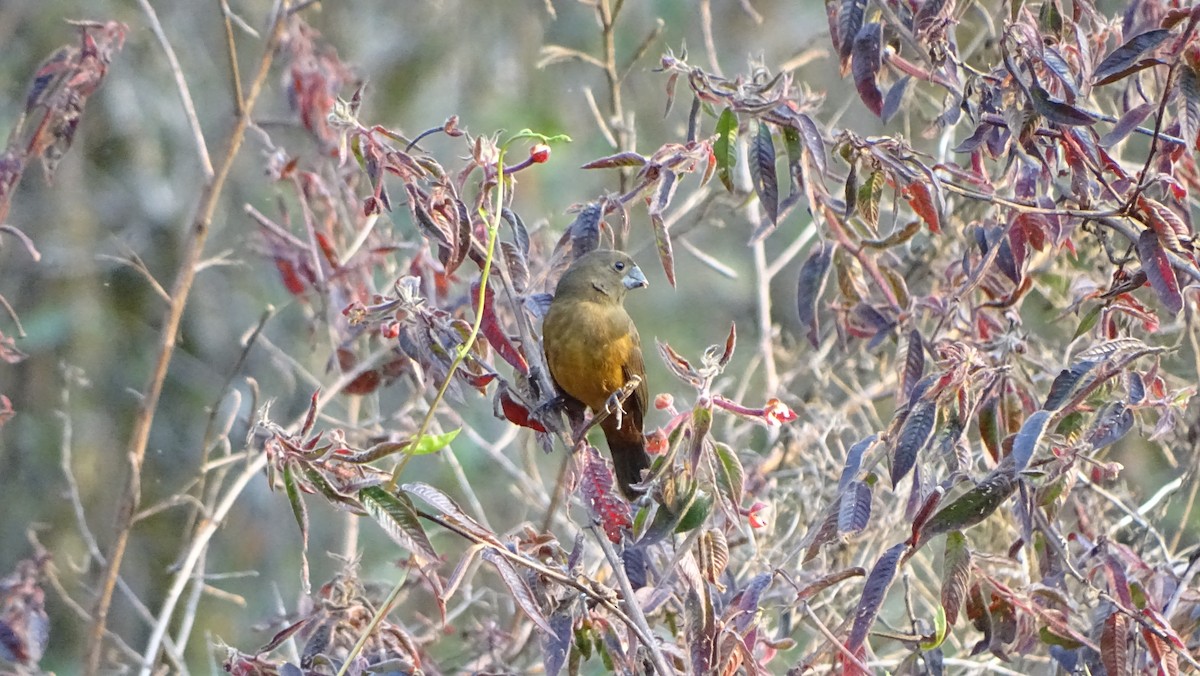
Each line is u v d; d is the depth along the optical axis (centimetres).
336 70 1206
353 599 846
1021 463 705
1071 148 866
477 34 1830
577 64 1816
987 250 916
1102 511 1052
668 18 1814
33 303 1677
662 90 1789
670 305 1781
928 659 842
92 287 1694
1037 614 833
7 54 1639
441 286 1072
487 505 1588
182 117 1719
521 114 1775
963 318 993
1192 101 775
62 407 1675
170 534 1648
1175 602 816
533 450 1421
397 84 1794
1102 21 954
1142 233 808
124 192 1695
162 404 1689
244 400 1644
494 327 819
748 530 920
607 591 753
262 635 1616
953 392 783
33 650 961
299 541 1673
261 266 1645
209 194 1112
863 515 757
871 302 1018
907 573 967
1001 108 859
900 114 1444
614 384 925
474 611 1372
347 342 1113
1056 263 1162
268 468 725
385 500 714
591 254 942
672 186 844
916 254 1166
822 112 1586
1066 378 771
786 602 950
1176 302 794
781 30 1838
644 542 715
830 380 1347
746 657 748
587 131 1803
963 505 733
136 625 1602
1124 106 972
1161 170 877
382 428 1273
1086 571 902
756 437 1384
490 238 745
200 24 1753
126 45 1695
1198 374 997
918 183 872
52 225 1667
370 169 800
